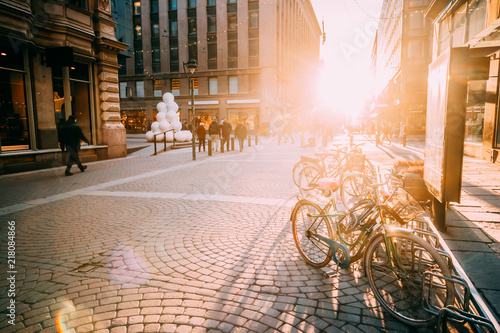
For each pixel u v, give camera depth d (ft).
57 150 39.81
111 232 16.05
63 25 39.29
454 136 11.41
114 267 12.14
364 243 10.34
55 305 9.63
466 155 37.06
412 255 8.79
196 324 8.59
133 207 20.79
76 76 43.83
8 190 26.27
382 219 9.75
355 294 9.94
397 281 9.29
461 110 11.32
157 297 9.96
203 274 11.44
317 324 8.52
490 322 6.95
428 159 14.25
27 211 20.04
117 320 8.84
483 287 8.54
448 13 39.47
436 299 8.95
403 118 96.07
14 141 36.09
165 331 8.33
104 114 47.60
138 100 132.98
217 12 119.75
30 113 37.37
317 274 11.31
